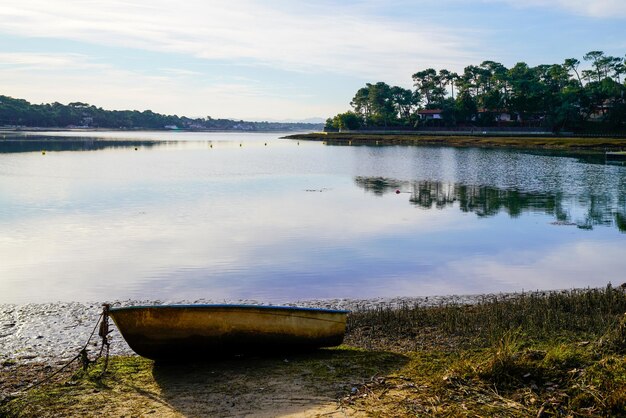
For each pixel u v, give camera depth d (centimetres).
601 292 1400
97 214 2828
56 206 3066
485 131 13900
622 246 2161
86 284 1653
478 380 859
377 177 4816
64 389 878
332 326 1028
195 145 11731
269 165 6156
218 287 1631
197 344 973
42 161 6309
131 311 939
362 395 824
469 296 1537
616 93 12094
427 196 3594
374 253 2042
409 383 868
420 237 2319
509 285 1659
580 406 766
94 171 5150
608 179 4462
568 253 2052
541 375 857
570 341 1050
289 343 1012
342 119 17425
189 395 841
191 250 2066
